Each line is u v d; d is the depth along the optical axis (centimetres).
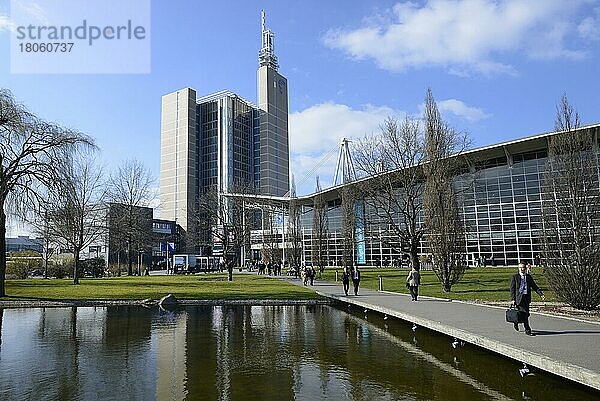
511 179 5550
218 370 1025
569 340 1062
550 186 1848
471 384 896
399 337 1438
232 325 1698
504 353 1000
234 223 5525
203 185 12094
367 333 1517
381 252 6688
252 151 12825
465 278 3650
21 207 2597
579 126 1884
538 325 1306
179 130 12012
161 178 12131
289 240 7125
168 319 1859
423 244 5881
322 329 1605
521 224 5409
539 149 5394
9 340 1393
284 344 1328
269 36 13812
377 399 813
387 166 3672
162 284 3722
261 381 934
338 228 7281
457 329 1235
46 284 3609
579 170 1788
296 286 3481
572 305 1738
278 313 2069
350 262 5019
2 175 2434
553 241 1803
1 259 2503
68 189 2647
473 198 5728
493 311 1684
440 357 1142
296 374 988
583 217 1736
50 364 1087
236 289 3156
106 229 5000
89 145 2788
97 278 4962
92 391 872
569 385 878
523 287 1180
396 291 2802
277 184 12912
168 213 11794
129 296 2584
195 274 6450
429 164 3075
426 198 3025
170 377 966
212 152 12169
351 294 2559
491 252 5566
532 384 888
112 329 1600
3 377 973
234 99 12344
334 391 862
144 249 6306
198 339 1410
